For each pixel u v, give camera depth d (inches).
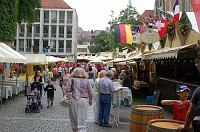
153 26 576.7
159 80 577.0
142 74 941.8
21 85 773.3
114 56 1657.2
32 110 488.1
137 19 1525.6
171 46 575.5
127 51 1341.0
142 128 246.5
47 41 2810.0
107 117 382.0
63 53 2819.9
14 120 413.4
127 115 466.9
